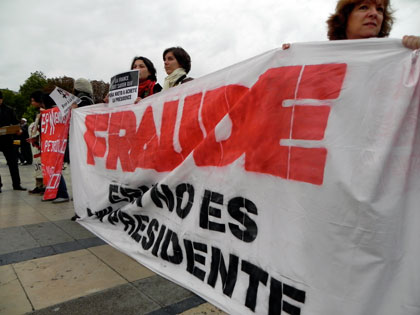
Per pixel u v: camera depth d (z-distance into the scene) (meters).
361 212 1.32
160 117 2.63
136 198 2.88
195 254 2.07
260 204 1.73
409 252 1.28
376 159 1.32
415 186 1.29
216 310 1.78
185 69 3.25
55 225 3.42
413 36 1.31
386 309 1.29
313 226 1.47
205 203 2.04
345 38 1.89
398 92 1.33
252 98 1.83
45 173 4.13
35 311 1.77
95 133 3.39
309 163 1.52
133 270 2.30
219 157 1.99
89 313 1.75
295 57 1.67
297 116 1.60
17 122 5.59
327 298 1.40
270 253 1.65
